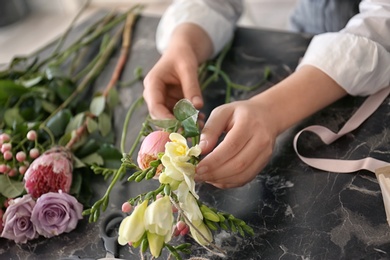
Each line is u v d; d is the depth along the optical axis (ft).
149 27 3.22
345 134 2.12
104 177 2.16
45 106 2.55
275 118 2.02
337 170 1.97
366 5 2.23
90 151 2.25
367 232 1.73
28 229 1.93
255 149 1.86
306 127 2.19
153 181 2.11
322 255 1.69
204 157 1.92
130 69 2.87
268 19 4.92
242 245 1.77
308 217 1.82
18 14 4.50
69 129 2.36
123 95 2.68
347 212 1.81
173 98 2.36
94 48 3.17
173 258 1.75
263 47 2.79
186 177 1.49
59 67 3.02
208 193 2.01
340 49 2.15
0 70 3.04
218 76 2.64
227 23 2.74
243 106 1.97
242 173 1.87
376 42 2.15
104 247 1.88
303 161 2.04
